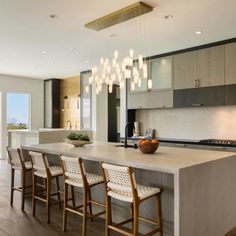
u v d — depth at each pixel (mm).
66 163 3041
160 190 2584
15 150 3863
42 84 9102
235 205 2912
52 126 8773
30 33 4086
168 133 5770
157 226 2768
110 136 7660
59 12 3271
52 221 3318
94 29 3770
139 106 5883
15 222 3277
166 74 5363
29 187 4012
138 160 2621
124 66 3781
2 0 2943
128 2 2988
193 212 2312
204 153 3125
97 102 7273
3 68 7023
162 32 4020
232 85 4363
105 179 2590
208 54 4676
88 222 3268
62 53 5355
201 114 5227
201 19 3486
